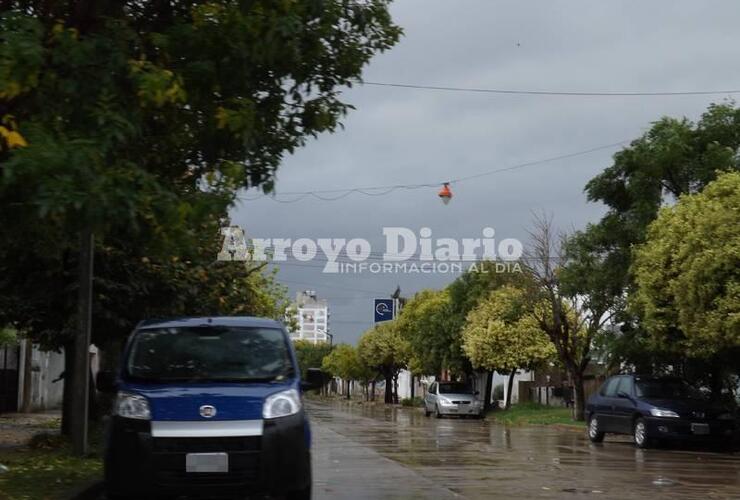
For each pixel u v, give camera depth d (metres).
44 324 16.28
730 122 23.42
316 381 10.16
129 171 7.23
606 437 24.36
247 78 9.52
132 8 9.81
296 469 8.56
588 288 26.03
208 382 9.09
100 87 8.01
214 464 8.26
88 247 13.84
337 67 10.56
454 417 40.12
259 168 10.34
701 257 18.38
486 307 39.41
